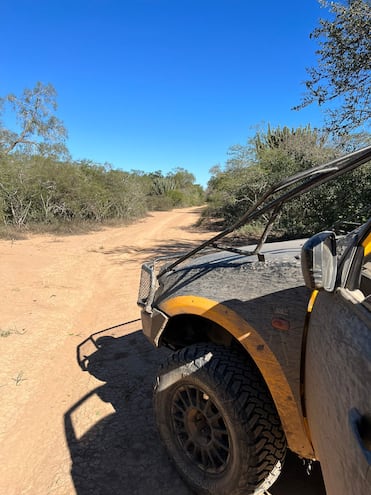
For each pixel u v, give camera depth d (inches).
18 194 713.6
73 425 123.8
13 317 224.4
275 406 78.2
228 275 91.3
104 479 100.8
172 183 2453.2
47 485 99.9
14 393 143.4
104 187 979.3
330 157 467.2
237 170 684.7
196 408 90.7
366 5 286.4
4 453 113.0
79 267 384.5
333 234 59.2
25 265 376.5
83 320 227.9
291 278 79.1
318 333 62.0
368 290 65.8
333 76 317.1
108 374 155.9
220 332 98.7
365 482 39.6
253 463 78.7
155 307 107.7
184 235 706.8
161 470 103.0
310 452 72.7
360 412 43.1
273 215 83.8
